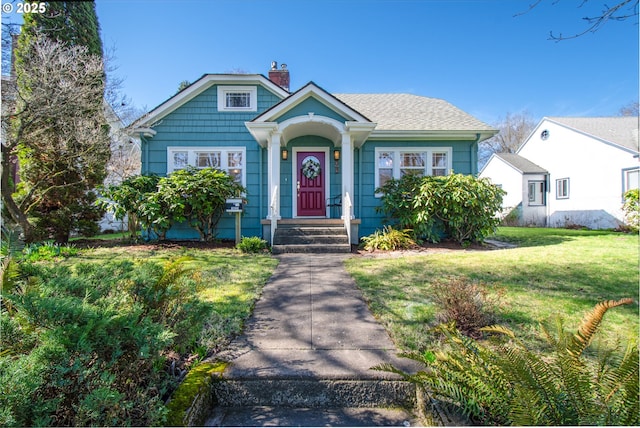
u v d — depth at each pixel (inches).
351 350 103.5
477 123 385.4
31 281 82.0
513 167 695.7
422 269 207.9
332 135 357.7
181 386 82.5
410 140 378.9
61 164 340.8
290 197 383.9
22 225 305.3
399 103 454.9
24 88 293.9
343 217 326.0
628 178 503.8
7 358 61.4
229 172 376.2
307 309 141.2
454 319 113.3
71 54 334.6
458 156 382.3
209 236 338.3
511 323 121.5
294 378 88.9
